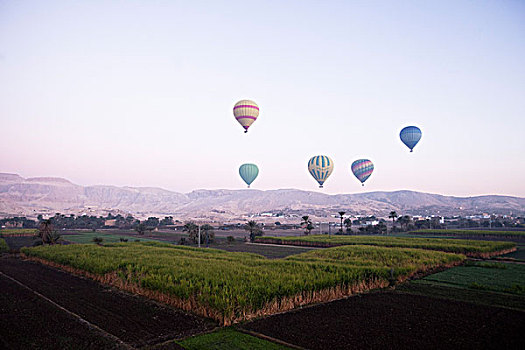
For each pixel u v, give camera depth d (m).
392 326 19.77
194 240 84.88
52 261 43.00
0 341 17.52
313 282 25.89
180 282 25.23
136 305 24.45
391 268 33.06
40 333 18.72
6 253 58.81
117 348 16.75
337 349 16.44
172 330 19.27
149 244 69.81
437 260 43.56
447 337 18.12
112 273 32.47
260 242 89.00
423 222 158.00
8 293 28.28
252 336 18.17
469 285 31.58
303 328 19.38
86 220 173.12
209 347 16.73
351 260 43.66
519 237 99.38
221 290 22.67
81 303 25.03
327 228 174.50
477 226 178.25
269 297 22.64
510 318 21.47
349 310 23.08
